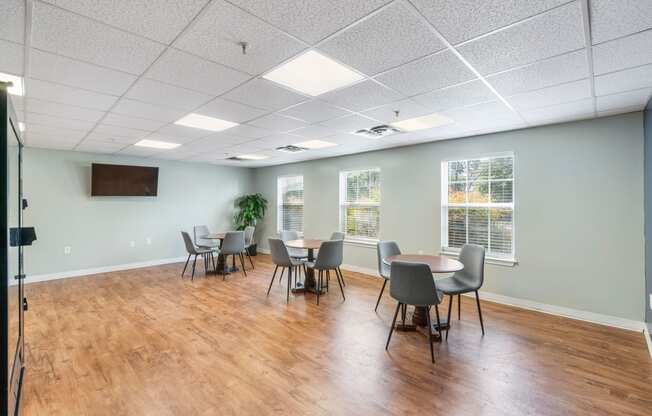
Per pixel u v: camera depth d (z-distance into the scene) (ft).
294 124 12.50
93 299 14.34
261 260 23.94
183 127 13.02
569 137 12.01
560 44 6.25
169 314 12.37
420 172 16.56
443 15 5.32
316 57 7.08
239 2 4.96
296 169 24.08
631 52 6.57
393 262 9.16
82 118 11.57
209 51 6.57
